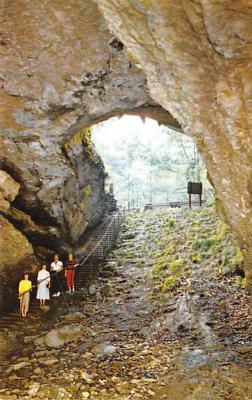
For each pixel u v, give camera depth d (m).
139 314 11.35
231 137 5.60
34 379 7.24
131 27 5.10
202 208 19.62
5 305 11.04
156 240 17.89
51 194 13.08
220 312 10.29
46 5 7.44
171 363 7.88
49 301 11.95
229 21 4.14
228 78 4.83
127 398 6.43
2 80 9.23
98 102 10.00
